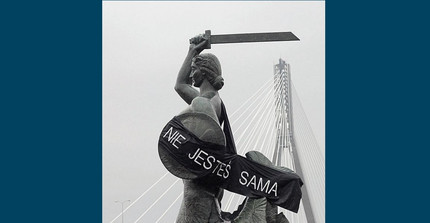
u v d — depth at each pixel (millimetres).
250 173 12625
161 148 12430
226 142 13211
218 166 12383
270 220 12930
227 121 13289
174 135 12367
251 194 12547
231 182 12516
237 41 13578
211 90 13148
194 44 13570
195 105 12570
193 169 12281
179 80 13414
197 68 13109
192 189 12523
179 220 12609
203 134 12305
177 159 12328
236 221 12703
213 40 13578
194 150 12266
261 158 13039
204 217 12453
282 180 12609
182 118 12453
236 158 12586
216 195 12766
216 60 13203
